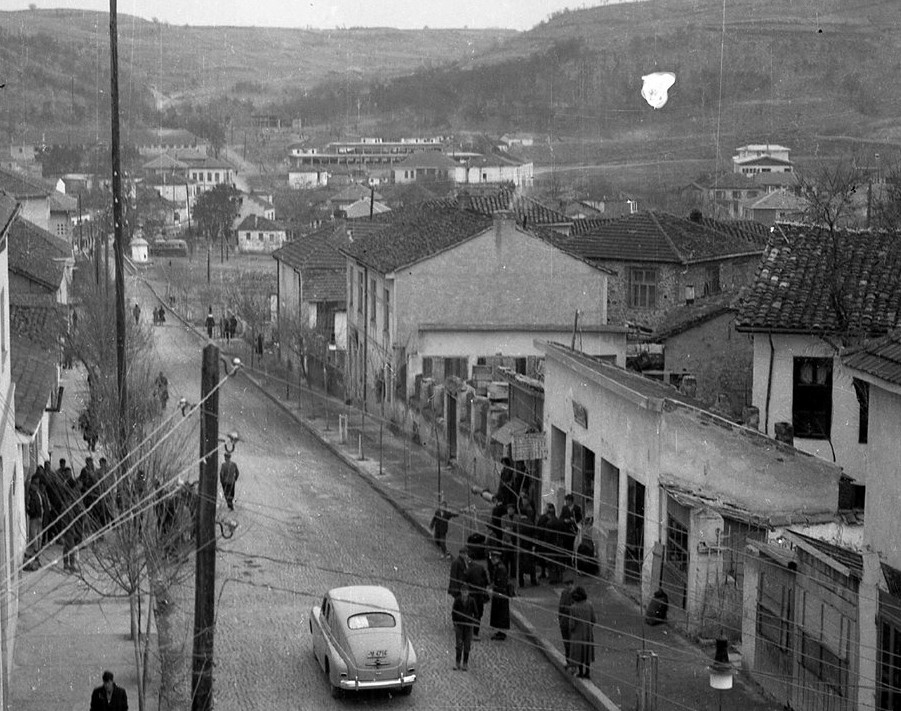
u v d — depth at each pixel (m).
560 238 63.00
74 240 112.75
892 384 21.66
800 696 24.27
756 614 26.25
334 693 25.34
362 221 81.25
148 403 39.25
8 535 27.22
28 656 27.23
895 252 36.22
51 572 31.95
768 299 34.78
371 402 58.44
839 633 22.98
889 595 21.45
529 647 28.89
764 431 34.34
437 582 33.28
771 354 34.22
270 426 55.19
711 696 25.30
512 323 52.78
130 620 28.73
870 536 23.14
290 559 34.81
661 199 157.12
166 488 28.20
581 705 25.23
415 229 59.38
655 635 29.14
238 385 65.31
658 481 30.62
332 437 52.66
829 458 34.16
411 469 46.94
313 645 27.61
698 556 28.61
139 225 151.12
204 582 20.19
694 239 60.78
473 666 27.45
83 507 32.06
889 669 21.47
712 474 30.50
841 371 27.55
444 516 35.84
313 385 66.50
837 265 35.06
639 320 59.62
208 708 20.25
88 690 25.34
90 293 56.75
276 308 82.12
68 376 63.72
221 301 95.81
